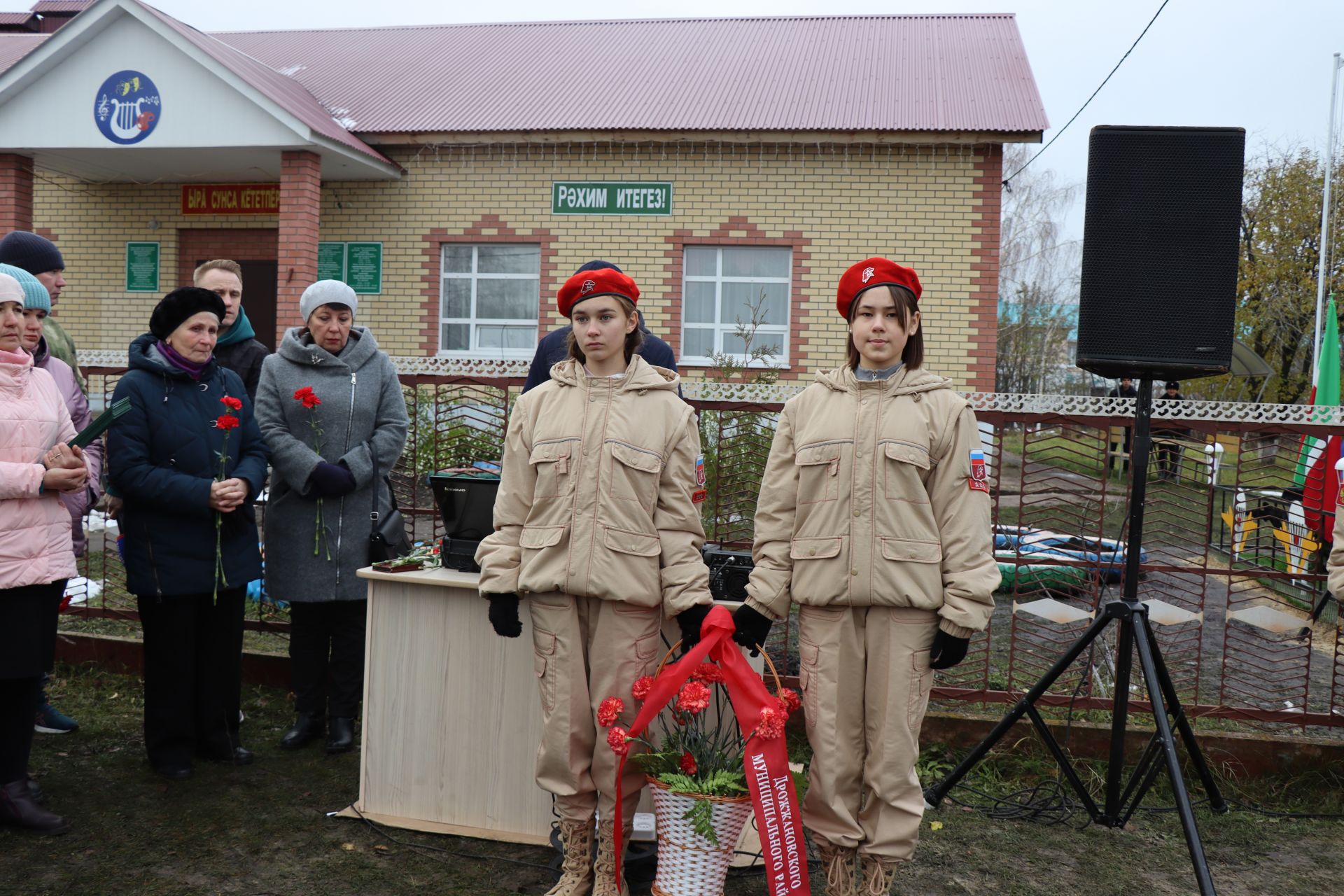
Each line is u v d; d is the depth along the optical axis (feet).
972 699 13.52
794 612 16.12
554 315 40.93
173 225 43.09
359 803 11.07
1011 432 13.62
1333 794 12.30
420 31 54.03
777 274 40.19
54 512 10.40
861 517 8.66
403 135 40.06
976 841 11.03
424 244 41.37
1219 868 10.57
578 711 9.21
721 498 14.06
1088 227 10.80
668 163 39.91
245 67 39.42
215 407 12.03
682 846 8.71
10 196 38.04
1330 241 69.36
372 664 10.95
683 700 8.43
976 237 38.29
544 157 40.47
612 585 8.97
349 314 13.11
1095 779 12.50
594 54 48.26
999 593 20.94
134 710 14.26
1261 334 72.54
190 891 9.46
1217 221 10.54
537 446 9.31
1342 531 10.54
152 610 11.82
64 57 36.68
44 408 10.50
